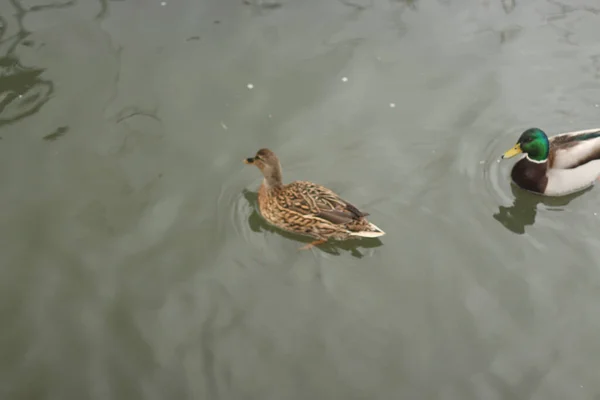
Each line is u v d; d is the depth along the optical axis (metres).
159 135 3.96
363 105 4.11
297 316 3.52
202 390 3.36
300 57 4.25
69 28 4.27
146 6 4.38
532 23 4.42
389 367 3.42
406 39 4.34
